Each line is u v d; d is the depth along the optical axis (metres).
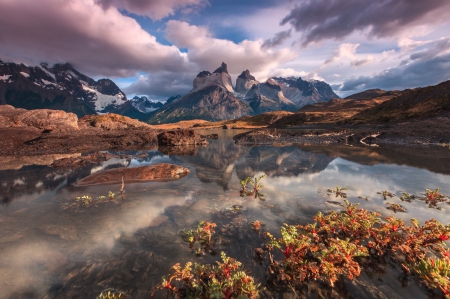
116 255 7.71
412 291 5.87
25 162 27.20
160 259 7.50
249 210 11.55
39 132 47.75
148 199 13.44
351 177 17.97
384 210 11.08
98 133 56.91
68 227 9.77
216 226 9.80
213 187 16.02
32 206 12.34
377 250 7.49
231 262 6.78
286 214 10.98
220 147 44.31
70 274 6.77
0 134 41.16
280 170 21.23
